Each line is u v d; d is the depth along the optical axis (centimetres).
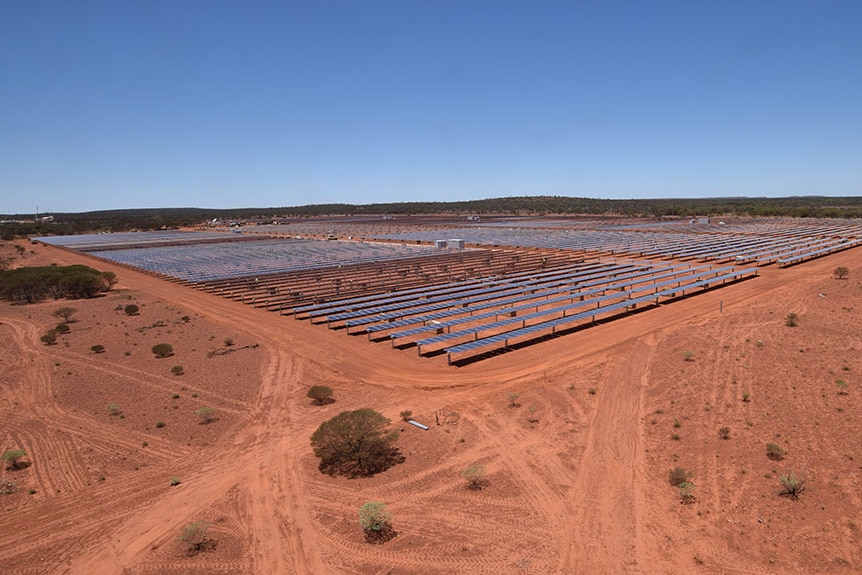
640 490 2111
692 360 3719
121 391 3491
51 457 2577
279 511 2077
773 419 2644
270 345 4672
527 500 2084
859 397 2814
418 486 2228
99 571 1761
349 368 3981
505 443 2602
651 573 1645
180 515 2070
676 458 2338
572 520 1936
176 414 3081
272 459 2516
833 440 2377
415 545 1831
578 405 3042
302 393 3438
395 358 4212
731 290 6588
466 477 2228
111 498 2205
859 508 1872
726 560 1677
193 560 1795
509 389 3403
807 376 3197
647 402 3019
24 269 8156
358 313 5691
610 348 4206
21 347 4716
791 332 4244
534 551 1772
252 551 1836
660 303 5962
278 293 7456
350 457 2455
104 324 5675
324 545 1852
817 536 1750
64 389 3544
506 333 4572
